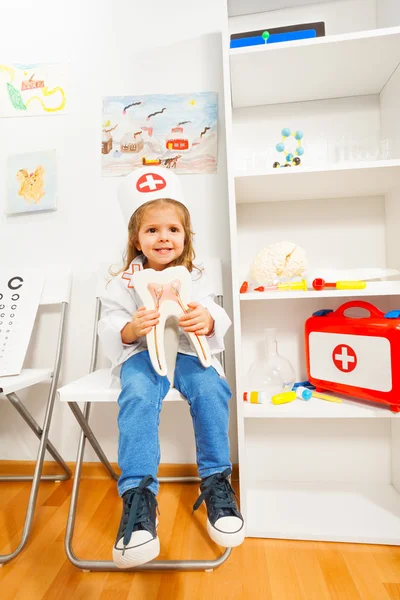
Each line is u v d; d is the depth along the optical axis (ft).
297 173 2.94
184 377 2.69
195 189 3.85
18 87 4.11
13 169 4.10
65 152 4.03
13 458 4.09
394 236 3.43
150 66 3.94
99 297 3.74
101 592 2.36
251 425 3.77
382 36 2.78
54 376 3.54
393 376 2.74
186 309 2.70
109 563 2.52
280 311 3.77
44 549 2.78
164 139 3.89
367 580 2.43
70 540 2.65
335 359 3.14
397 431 3.44
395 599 2.27
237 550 2.74
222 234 3.83
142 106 3.93
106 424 3.96
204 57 3.87
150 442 2.32
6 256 4.10
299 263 3.31
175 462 3.87
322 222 3.71
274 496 3.42
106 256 3.96
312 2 3.68
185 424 3.85
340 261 3.69
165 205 2.97
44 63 4.08
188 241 3.22
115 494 3.58
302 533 2.84
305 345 3.49
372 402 2.99
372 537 2.78
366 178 3.11
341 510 3.15
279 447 3.75
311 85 3.44
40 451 3.12
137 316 2.60
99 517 3.17
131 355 2.79
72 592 2.36
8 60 4.13
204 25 3.87
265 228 3.78
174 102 3.89
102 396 2.58
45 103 4.07
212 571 2.52
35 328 4.07
